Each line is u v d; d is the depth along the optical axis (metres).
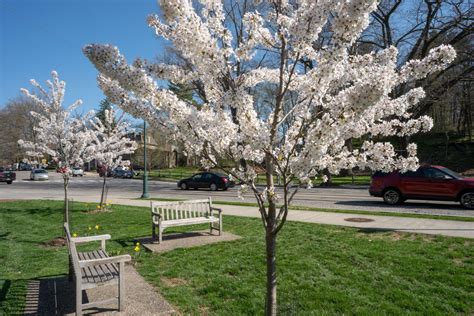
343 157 2.91
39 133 11.27
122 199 17.80
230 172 2.91
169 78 2.78
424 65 2.53
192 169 55.78
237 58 2.91
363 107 2.21
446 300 4.27
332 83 2.80
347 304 4.21
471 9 21.28
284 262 5.84
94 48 2.41
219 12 2.87
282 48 2.84
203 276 5.40
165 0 2.44
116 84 2.71
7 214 12.56
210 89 3.00
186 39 2.56
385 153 2.86
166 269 5.85
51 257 6.86
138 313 4.18
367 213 10.77
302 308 4.18
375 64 2.89
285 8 3.01
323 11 2.35
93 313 4.22
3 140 54.94
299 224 8.98
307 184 2.92
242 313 4.11
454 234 7.41
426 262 5.57
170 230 9.12
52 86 10.26
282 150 2.79
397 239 7.16
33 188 29.23
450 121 45.03
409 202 14.48
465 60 22.03
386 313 3.98
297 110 3.01
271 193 2.75
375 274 5.17
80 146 10.48
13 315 4.21
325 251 6.39
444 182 12.67
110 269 4.67
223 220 10.16
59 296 4.82
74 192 24.59
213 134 2.80
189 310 4.26
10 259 6.72
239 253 6.51
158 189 27.69
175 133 2.74
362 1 2.16
